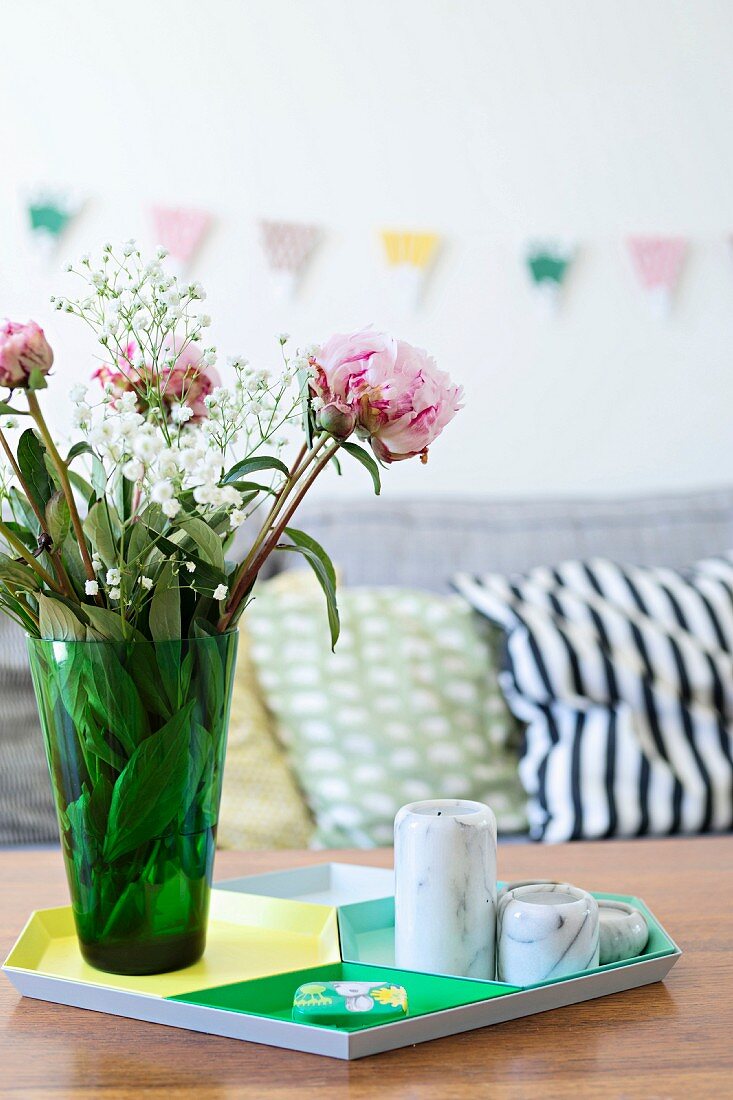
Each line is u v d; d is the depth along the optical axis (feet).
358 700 5.08
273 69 6.86
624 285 7.16
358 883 3.10
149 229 6.73
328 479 6.88
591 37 7.08
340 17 6.91
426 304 7.02
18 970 2.42
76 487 2.46
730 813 4.95
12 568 2.19
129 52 6.72
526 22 7.04
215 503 2.02
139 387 2.48
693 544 6.15
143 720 2.23
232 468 2.31
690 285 7.20
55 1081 2.03
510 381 7.09
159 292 2.41
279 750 5.08
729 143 7.18
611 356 7.16
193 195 6.80
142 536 2.26
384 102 6.96
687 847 3.63
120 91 6.71
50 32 6.64
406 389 2.20
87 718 2.22
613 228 7.14
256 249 6.85
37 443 2.27
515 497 6.67
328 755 4.99
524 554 6.01
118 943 2.39
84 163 6.68
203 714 2.30
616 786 4.91
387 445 2.24
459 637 5.39
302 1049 2.14
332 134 6.92
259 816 4.89
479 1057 2.11
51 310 6.60
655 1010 2.33
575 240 7.11
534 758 5.12
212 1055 2.13
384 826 4.86
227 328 6.84
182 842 2.36
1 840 4.79
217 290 6.82
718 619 5.40
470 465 7.08
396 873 2.49
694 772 5.00
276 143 6.87
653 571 5.69
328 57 6.90
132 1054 2.15
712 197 7.20
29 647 2.31
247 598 2.43
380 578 5.90
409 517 6.16
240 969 2.49
